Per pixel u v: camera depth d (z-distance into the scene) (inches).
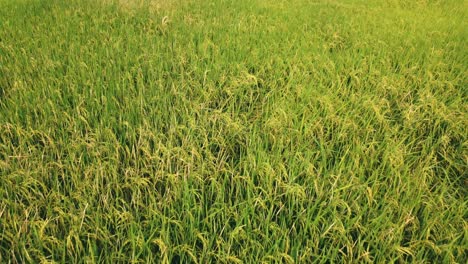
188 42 193.8
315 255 81.0
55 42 189.0
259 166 104.1
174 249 79.3
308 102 137.0
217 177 104.8
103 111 126.6
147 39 191.5
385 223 86.7
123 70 163.8
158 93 139.1
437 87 157.8
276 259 78.2
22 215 88.2
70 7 247.0
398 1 319.6
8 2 254.1
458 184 108.8
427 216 90.6
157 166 104.5
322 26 236.5
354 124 121.9
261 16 242.8
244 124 127.7
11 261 80.8
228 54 179.5
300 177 106.1
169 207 90.5
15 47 173.5
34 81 144.6
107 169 104.1
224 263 79.4
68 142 114.6
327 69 163.0
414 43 209.0
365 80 160.9
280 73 160.4
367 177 109.6
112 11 248.2
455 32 231.3
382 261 79.7
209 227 88.6
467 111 139.0
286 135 118.0
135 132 120.2
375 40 205.9
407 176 105.6
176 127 118.0
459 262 82.7
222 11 254.1
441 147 122.6
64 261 76.8
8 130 114.1
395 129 124.6
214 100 140.5
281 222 91.5
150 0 265.7
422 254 84.0
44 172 100.0
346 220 90.9
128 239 79.2
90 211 90.5
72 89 137.9
